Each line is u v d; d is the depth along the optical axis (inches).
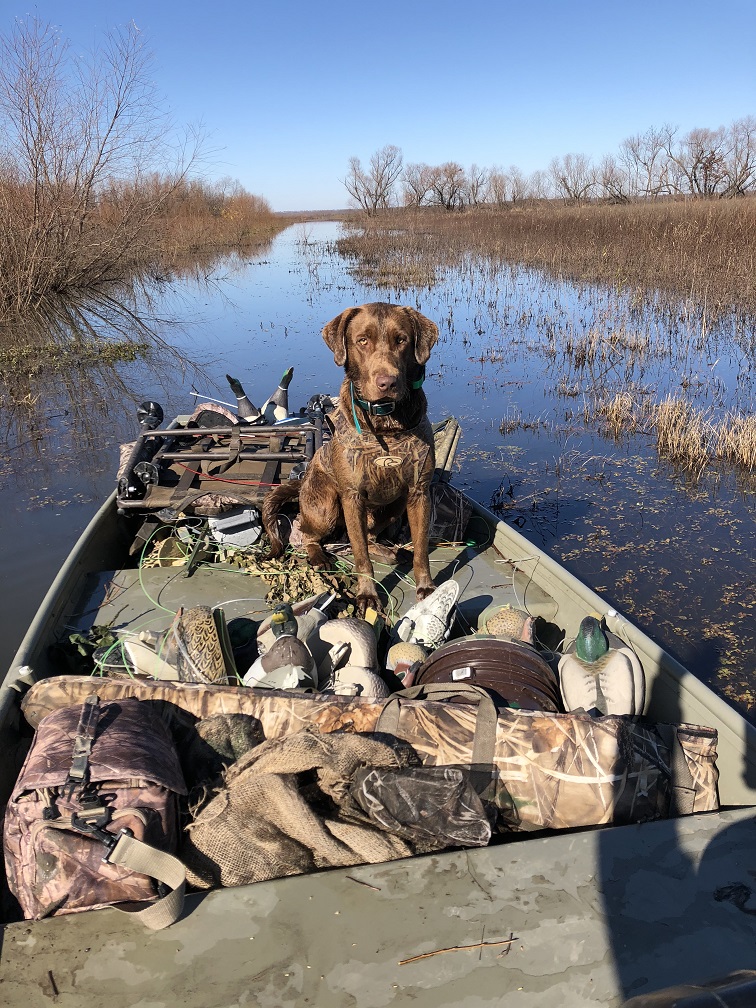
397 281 828.6
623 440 326.3
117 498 185.0
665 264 724.7
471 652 113.1
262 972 70.4
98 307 716.0
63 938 73.4
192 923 75.0
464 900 77.6
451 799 84.4
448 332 552.1
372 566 166.9
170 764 83.0
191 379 444.5
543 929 74.5
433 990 68.8
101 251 786.2
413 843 86.0
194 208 1601.9
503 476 289.3
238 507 171.0
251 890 78.6
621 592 201.3
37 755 80.4
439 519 178.1
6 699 105.1
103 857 73.5
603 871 81.1
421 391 147.4
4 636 177.5
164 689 95.3
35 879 74.3
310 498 159.9
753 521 243.8
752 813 89.2
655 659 118.0
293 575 157.2
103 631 133.4
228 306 717.9
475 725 91.6
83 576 157.1
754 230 785.6
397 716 93.0
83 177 726.5
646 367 440.8
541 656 117.2
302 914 76.0
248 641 130.6
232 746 91.6
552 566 155.6
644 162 2025.1
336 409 152.2
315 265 1090.1
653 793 91.2
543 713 91.9
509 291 727.7
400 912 76.2
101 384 441.4
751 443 292.7
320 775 88.7
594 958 71.8
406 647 131.5
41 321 646.5
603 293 679.7
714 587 202.5
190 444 209.5
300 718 94.5
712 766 94.6
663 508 256.1
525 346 500.4
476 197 2345.0
